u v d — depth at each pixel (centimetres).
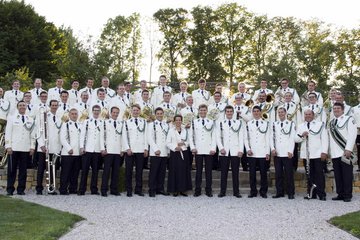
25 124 1144
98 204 987
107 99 1453
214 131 1177
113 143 1155
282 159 1144
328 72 4191
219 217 850
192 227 761
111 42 5012
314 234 720
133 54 5044
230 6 4916
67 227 738
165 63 5044
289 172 1132
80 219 813
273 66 2733
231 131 1170
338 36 4459
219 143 1162
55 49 3716
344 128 1098
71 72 2488
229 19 4891
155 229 743
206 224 785
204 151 1162
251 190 1145
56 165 1234
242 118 1282
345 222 788
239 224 789
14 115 1150
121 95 1392
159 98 1448
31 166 1273
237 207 967
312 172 1121
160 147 1173
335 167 1103
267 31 4862
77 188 1194
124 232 720
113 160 1160
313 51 4166
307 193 1154
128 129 1167
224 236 700
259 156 1148
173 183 1158
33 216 810
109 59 2583
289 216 868
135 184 1202
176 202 1034
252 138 1160
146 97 1338
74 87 1472
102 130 1159
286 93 1288
